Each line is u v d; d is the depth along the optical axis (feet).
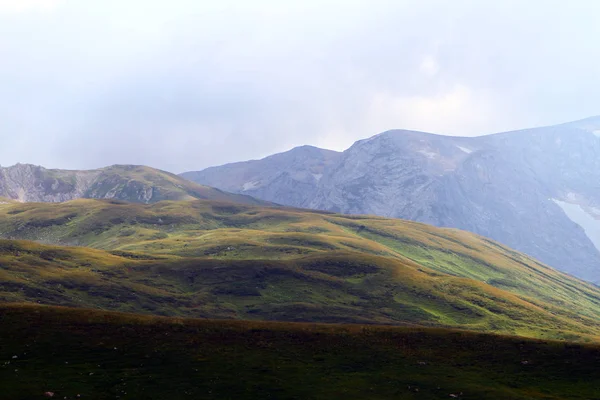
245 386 249.34
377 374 276.00
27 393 218.79
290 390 248.73
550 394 256.93
